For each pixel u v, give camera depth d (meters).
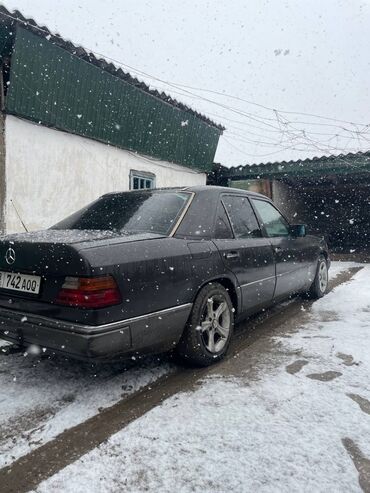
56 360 2.97
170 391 2.41
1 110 5.58
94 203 3.32
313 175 10.78
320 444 1.80
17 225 5.82
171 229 2.68
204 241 2.84
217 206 3.18
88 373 2.72
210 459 1.71
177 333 2.54
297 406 2.15
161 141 8.74
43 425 2.04
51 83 6.07
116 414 2.14
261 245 3.50
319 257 4.96
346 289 5.62
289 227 4.31
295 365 2.74
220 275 2.87
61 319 2.13
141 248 2.33
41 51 5.77
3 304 2.43
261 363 2.81
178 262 2.51
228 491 1.52
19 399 2.33
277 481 1.57
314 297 4.94
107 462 1.72
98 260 2.07
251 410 2.11
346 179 13.86
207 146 10.39
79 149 6.83
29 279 2.29
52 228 3.09
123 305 2.15
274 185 13.40
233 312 3.06
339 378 2.49
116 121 7.45
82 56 6.32
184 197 2.99
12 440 1.91
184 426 1.98
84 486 1.57
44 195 6.22
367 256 11.47
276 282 3.70
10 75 5.47
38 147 6.11
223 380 2.53
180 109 8.94
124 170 7.91
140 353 2.35
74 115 6.58
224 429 1.94
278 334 3.51
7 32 5.41
